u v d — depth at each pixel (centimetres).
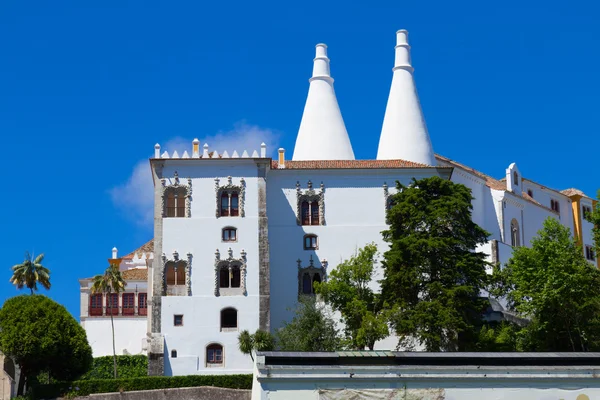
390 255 8100
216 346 8744
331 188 9456
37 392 7950
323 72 10981
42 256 10600
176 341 8731
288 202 9425
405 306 7975
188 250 8938
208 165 9106
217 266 8906
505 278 8488
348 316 8181
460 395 5003
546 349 7700
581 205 13012
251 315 8819
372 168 9462
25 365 8619
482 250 10206
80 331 8800
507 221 11069
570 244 8062
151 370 8638
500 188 11069
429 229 8212
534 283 7831
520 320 9012
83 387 7956
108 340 10338
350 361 5094
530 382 5047
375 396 4972
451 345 7781
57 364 8656
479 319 8138
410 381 5003
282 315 9194
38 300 8781
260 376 4962
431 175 9500
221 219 9000
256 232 8994
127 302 10494
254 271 8912
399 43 11044
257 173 9119
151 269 9769
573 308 7600
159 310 8788
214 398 7844
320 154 10681
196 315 8788
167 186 9056
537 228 11925
